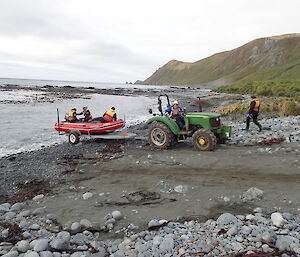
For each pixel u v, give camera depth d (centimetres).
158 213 434
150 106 3073
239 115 1648
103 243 350
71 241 352
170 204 466
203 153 786
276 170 598
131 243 343
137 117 2145
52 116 2028
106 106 3012
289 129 1007
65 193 548
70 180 627
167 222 393
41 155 880
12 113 2105
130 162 746
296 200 442
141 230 383
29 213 453
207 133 796
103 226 397
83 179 630
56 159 822
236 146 848
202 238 341
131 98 4575
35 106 2712
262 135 937
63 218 434
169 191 523
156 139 904
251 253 293
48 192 558
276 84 4625
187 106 2691
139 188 550
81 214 446
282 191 483
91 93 5850
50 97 4103
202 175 604
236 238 332
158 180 589
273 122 1207
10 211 468
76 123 1057
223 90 6562
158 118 888
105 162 762
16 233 382
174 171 645
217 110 1936
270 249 302
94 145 1007
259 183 532
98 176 645
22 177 663
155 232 370
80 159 810
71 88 8181
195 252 308
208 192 505
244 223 373
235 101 2772
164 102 3566
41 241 342
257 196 466
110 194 527
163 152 838
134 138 997
